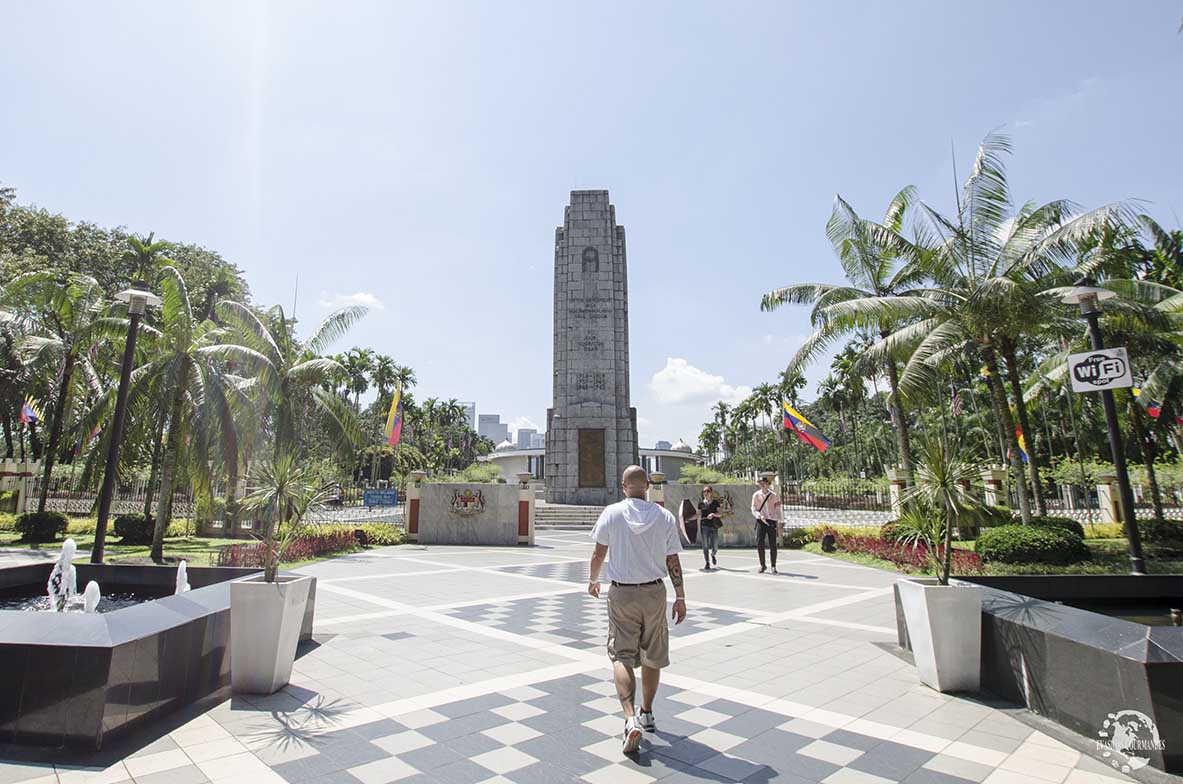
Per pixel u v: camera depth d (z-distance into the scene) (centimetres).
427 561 1568
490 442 10919
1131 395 1992
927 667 584
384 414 6134
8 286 1997
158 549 1535
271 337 1936
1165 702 402
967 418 4331
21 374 2369
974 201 1559
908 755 433
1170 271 1948
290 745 446
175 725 481
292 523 666
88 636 447
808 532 2125
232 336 1917
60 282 2625
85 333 1680
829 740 459
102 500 1078
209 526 2125
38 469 2688
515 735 468
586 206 3491
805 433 2669
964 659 569
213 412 1580
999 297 1389
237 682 553
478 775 402
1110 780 393
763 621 872
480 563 1538
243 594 564
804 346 1833
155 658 489
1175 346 1780
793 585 1208
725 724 491
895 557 1457
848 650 716
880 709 524
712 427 9612
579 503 3148
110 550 1747
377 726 483
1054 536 1312
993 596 594
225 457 1630
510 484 2097
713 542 1484
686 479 2514
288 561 1457
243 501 658
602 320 3356
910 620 618
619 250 3481
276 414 1905
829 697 554
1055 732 471
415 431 7500
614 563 469
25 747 432
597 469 3191
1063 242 1422
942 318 1628
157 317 2438
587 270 3412
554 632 799
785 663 663
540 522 2800
